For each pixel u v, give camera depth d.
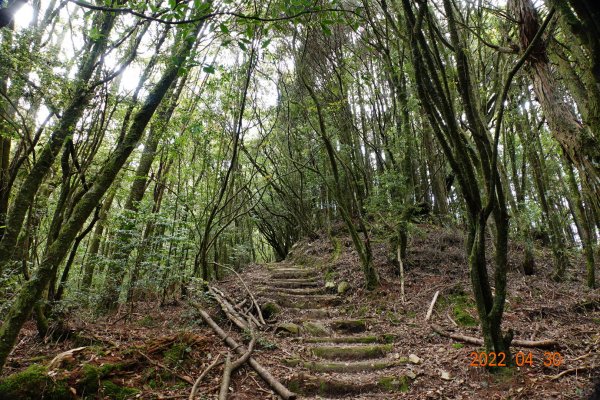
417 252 7.94
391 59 7.88
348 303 6.70
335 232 11.05
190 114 7.15
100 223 6.51
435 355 4.41
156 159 7.98
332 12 3.58
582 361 3.83
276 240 15.06
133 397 3.34
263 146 11.41
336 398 3.74
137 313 6.32
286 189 12.91
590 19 1.68
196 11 2.97
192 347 4.30
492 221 6.55
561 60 3.67
